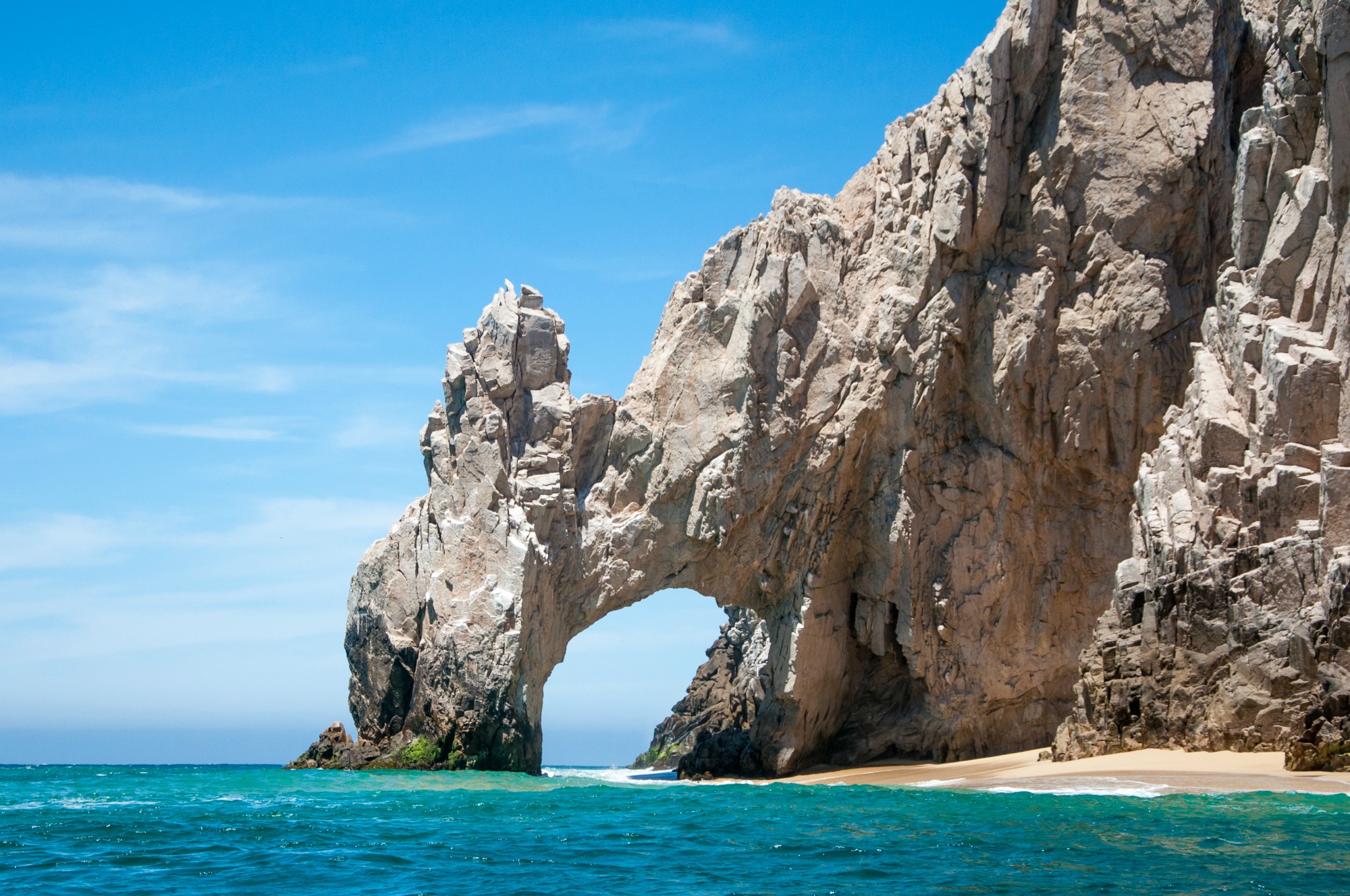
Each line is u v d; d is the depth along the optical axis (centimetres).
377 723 6406
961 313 5772
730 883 2702
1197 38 5600
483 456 6219
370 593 6488
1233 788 3822
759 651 7362
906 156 6131
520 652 5962
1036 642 5762
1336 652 3984
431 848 3256
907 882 2652
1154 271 5581
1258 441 4625
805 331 6134
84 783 5738
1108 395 5644
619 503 6384
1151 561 4841
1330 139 4703
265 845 3334
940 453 5878
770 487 6075
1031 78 5706
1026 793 4116
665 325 6519
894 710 6106
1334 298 4634
